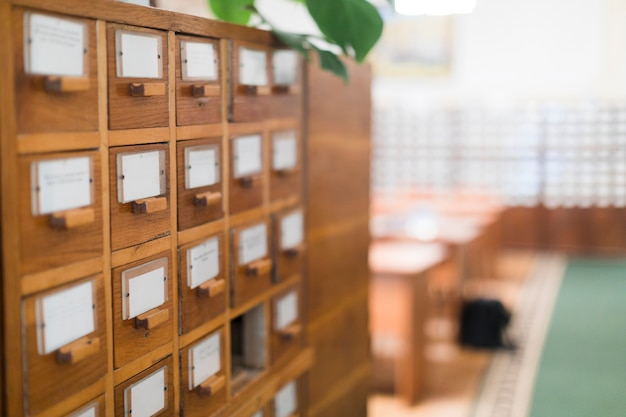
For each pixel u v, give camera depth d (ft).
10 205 3.59
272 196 6.21
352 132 7.73
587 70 28.22
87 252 4.11
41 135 3.75
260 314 6.18
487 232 21.13
